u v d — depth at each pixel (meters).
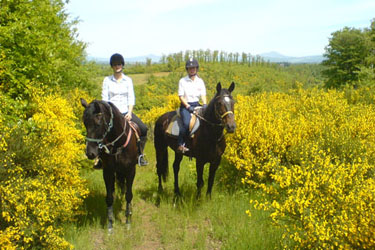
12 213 3.51
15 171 3.78
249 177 5.95
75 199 4.46
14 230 3.33
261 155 5.74
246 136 5.91
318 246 3.07
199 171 5.29
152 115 13.86
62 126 5.04
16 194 3.49
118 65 4.86
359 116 6.75
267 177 5.90
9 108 4.82
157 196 6.06
